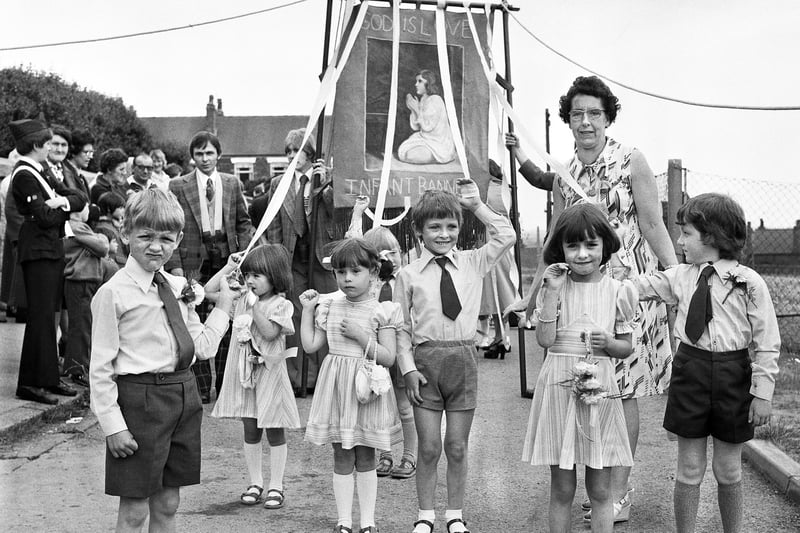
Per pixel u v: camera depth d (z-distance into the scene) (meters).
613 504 4.14
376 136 7.10
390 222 6.90
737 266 3.77
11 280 10.41
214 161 7.41
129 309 3.27
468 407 4.16
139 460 3.26
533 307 4.59
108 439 3.23
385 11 7.12
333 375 4.21
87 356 7.22
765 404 3.65
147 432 3.26
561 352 3.81
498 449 5.82
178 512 4.54
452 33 7.20
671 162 8.41
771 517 4.39
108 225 8.03
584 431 3.70
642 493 4.87
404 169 7.09
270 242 7.53
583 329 3.78
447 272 4.19
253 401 4.68
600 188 4.61
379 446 4.08
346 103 7.05
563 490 3.82
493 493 4.90
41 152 6.45
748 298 3.69
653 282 3.94
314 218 7.32
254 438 4.76
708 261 3.80
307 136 6.20
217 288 4.20
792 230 14.41
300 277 7.54
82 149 8.67
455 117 6.68
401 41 7.11
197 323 3.56
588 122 4.62
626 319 3.83
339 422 4.14
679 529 3.83
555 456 3.77
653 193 4.57
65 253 7.18
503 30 7.23
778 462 4.95
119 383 3.29
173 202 3.39
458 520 4.14
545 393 3.83
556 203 4.93
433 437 4.12
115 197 8.07
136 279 3.32
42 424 6.20
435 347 4.12
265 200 8.10
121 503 3.33
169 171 12.83
